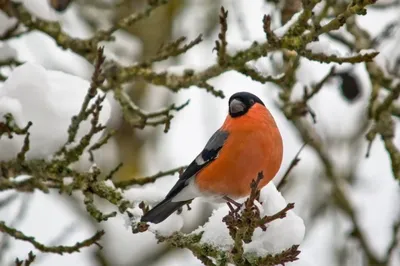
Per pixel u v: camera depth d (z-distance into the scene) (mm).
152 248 15664
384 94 11859
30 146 7973
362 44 11625
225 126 8719
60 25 10602
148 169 16578
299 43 8453
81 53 10469
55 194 15219
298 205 15586
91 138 8359
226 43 9008
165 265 15828
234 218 7051
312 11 9164
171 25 16531
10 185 7996
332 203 15359
